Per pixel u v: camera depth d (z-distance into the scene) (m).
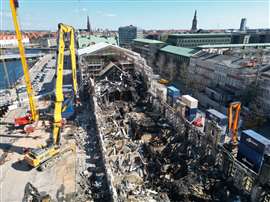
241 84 84.38
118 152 51.06
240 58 102.31
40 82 106.44
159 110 73.06
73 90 73.19
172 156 51.06
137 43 181.62
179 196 40.16
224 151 45.06
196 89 98.12
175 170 46.56
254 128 69.00
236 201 38.66
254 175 38.56
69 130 58.44
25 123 60.47
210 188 41.50
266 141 41.03
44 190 39.41
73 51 66.75
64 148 49.06
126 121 66.88
